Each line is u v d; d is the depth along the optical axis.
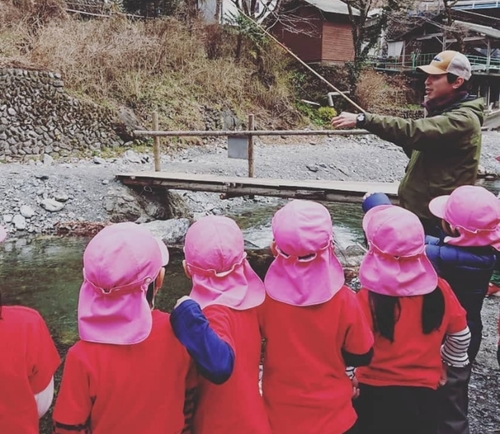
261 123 13.68
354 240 5.99
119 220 6.72
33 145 8.73
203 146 11.31
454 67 2.42
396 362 1.73
